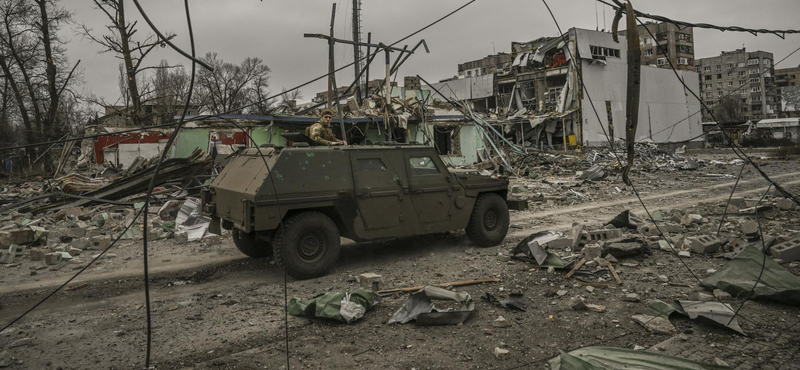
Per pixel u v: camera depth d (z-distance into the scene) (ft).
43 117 103.09
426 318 15.71
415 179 24.54
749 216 34.22
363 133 81.51
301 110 85.15
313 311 16.57
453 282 20.27
